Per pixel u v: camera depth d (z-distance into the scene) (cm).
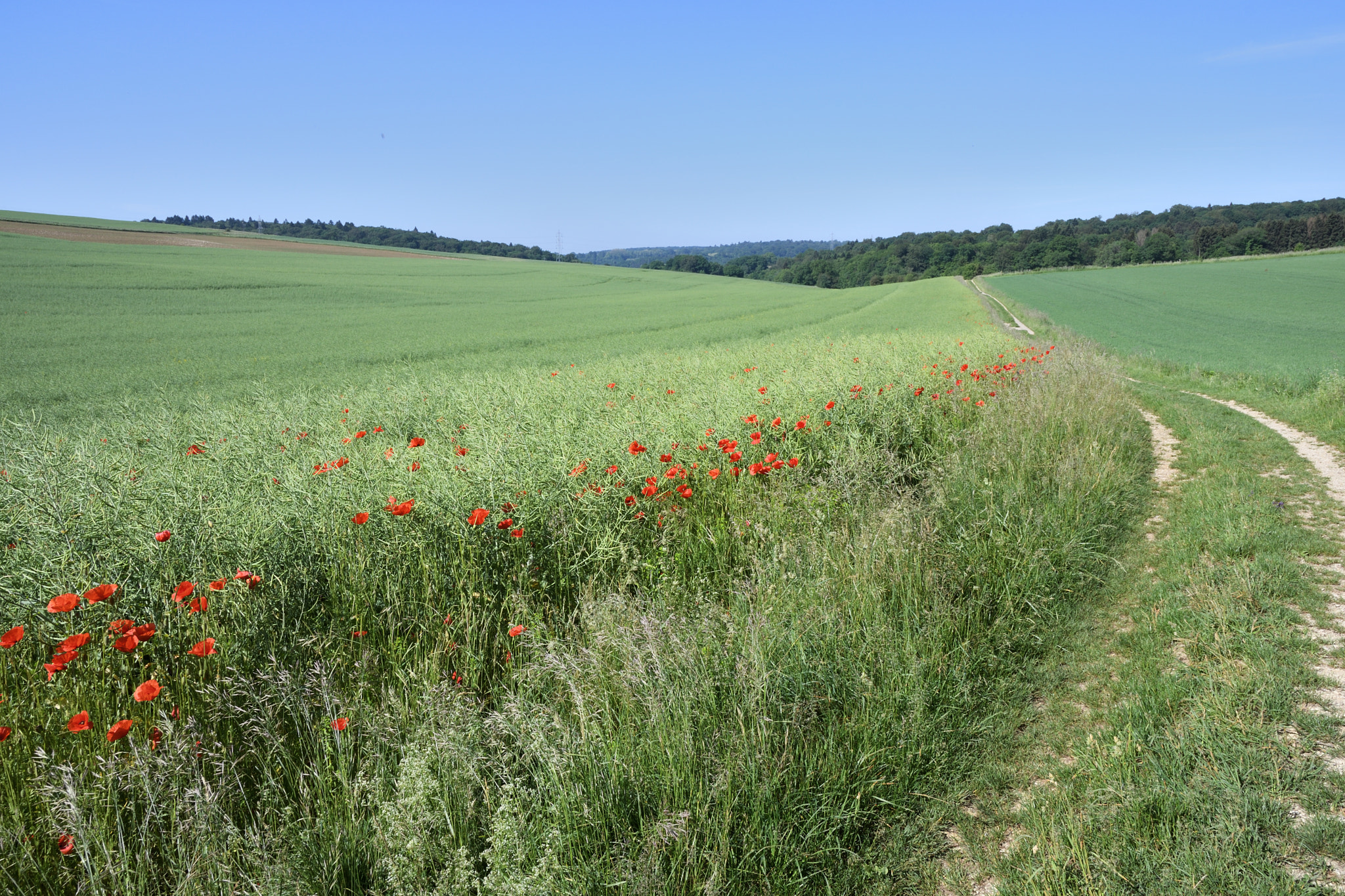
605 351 2778
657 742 281
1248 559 519
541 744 266
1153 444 942
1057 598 484
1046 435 789
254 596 343
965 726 350
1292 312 3759
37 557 346
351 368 2400
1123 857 260
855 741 313
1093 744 322
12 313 3662
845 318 4031
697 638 346
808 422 732
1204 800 284
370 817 250
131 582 340
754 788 269
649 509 487
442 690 302
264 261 8000
